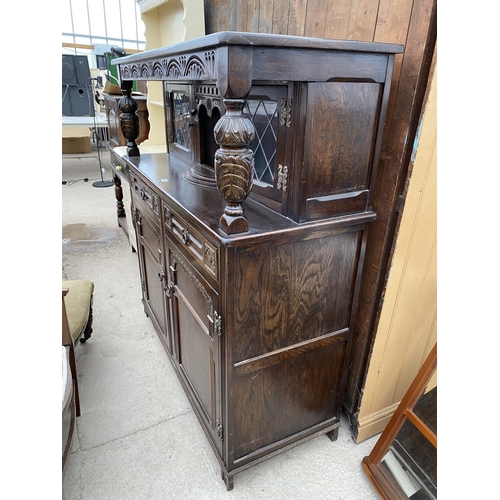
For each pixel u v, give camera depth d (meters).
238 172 0.82
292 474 1.31
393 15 0.95
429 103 0.93
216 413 1.21
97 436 1.43
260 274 0.97
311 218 0.97
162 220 1.41
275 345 1.10
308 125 0.87
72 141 6.10
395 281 1.16
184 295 1.34
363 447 1.42
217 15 1.80
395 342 1.29
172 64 0.98
